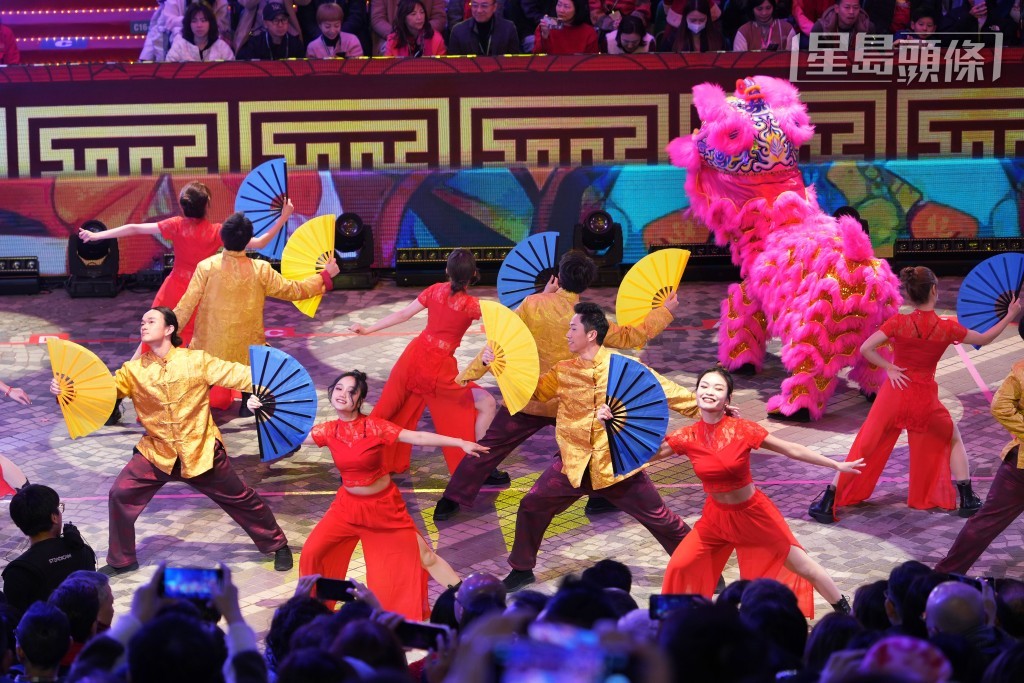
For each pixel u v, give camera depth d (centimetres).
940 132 3294
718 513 1619
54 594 1322
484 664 698
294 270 2322
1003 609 1261
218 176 3228
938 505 2009
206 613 1090
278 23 3222
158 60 3319
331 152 3247
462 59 3216
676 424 2497
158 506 2102
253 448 2347
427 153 3259
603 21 3372
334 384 1648
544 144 3262
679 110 3250
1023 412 1708
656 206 3300
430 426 2483
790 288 2430
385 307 3122
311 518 2052
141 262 3266
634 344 1930
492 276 3300
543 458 2305
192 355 1820
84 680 899
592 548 1928
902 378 1953
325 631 1053
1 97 3177
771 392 2591
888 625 1296
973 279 2108
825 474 2197
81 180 3216
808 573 1609
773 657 998
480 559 1909
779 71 3244
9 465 1988
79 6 3734
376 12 3394
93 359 1784
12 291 3216
